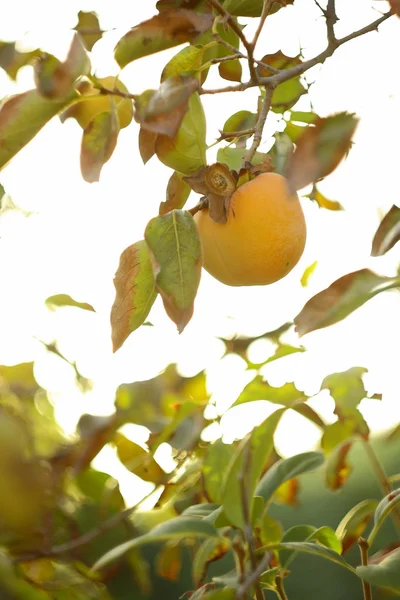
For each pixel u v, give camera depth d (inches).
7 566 37.8
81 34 37.6
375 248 32.1
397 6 30.8
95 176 34.3
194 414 39.4
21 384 44.3
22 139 33.8
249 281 36.8
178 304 33.5
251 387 34.5
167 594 65.1
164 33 36.2
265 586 34.0
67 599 40.1
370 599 33.7
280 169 39.2
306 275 42.6
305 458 35.1
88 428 40.0
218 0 37.5
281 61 39.9
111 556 32.4
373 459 36.5
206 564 35.5
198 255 33.7
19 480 38.9
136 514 42.8
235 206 36.1
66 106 33.6
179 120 33.6
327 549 32.7
